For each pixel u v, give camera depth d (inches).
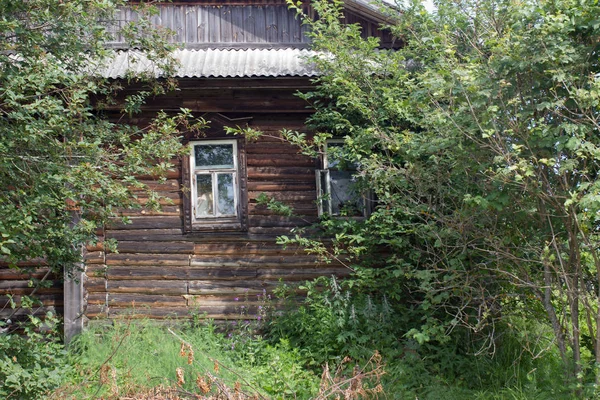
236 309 351.9
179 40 403.9
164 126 263.6
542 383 266.2
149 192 269.6
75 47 248.2
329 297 343.3
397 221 302.4
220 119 362.0
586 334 263.9
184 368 273.1
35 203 225.9
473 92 223.5
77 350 311.6
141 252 353.1
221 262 355.3
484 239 254.4
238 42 405.7
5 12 229.1
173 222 356.8
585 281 245.1
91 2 242.4
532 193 226.1
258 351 314.8
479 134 231.1
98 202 266.8
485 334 299.0
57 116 229.1
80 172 235.6
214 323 350.0
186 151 272.1
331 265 357.1
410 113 293.1
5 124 232.8
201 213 362.3
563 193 221.1
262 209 361.1
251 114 364.8
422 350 303.9
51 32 264.4
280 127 366.9
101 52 255.1
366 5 380.2
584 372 232.4
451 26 280.8
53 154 238.4
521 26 223.6
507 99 224.5
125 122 356.2
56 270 287.0
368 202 358.3
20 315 343.0
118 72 340.5
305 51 392.8
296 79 343.6
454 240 277.7
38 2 233.8
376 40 327.3
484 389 278.1
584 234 220.7
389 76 330.0
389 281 323.6
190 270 354.0
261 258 356.8
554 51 211.8
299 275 356.5
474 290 266.2
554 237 229.3
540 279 251.1
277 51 393.4
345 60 323.6
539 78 223.0
